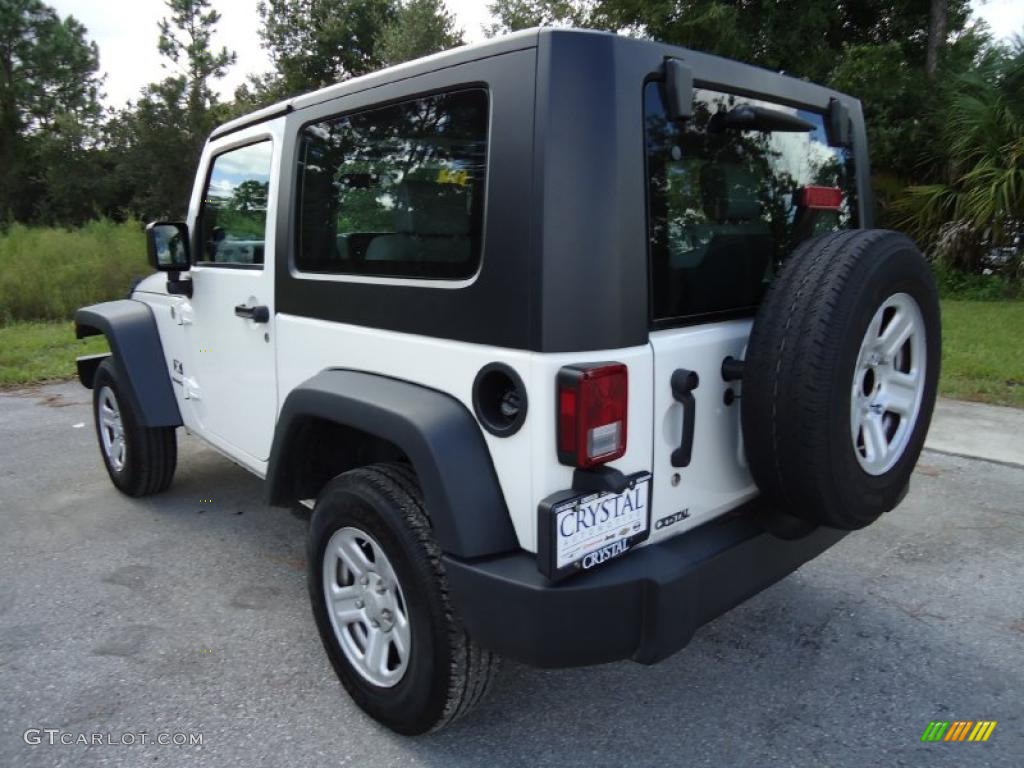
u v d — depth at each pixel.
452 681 2.30
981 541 4.05
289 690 2.88
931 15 14.02
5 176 37.31
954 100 12.10
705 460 2.39
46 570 3.87
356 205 2.65
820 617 3.35
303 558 4.00
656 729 2.65
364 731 2.64
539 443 2.04
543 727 2.66
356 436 2.96
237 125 3.48
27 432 6.38
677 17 13.45
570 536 2.00
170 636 3.25
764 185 2.64
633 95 2.08
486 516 2.15
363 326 2.61
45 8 39.34
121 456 4.79
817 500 2.26
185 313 3.97
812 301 2.18
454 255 2.26
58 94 40.22
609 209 2.02
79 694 2.86
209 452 5.82
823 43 13.80
